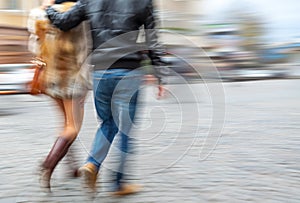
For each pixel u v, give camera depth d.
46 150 7.84
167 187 5.98
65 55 5.62
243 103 13.52
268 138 8.66
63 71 5.64
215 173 6.54
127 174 5.77
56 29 5.60
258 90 17.45
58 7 5.56
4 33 20.56
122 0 5.16
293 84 19.97
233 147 7.95
